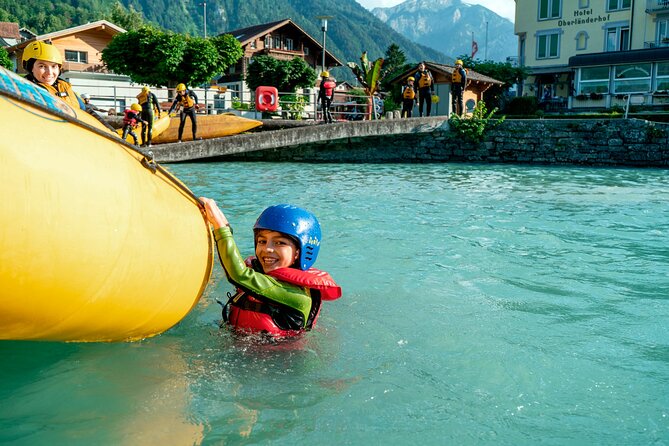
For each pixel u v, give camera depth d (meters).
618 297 4.85
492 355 3.52
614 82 35.19
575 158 22.11
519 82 42.47
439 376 3.21
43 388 2.85
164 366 3.15
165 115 17.69
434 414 2.78
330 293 3.64
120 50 31.19
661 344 3.78
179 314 3.30
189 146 17.11
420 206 10.03
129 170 2.93
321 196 11.24
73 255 2.45
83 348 3.29
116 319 2.85
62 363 3.12
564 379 3.21
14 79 2.52
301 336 3.63
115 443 2.41
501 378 3.20
